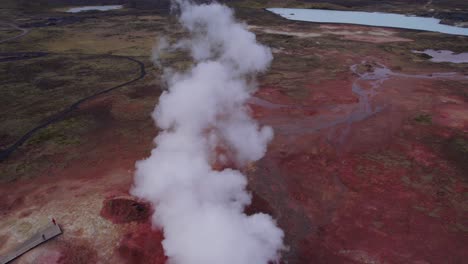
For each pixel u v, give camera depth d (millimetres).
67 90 44500
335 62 57438
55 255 18672
